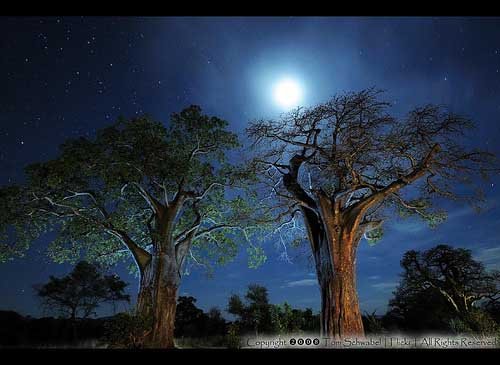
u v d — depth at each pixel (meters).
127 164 17.62
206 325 25.17
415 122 15.14
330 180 16.75
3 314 22.67
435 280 27.03
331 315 14.09
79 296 25.52
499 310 25.97
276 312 20.34
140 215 20.80
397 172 16.06
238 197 20.59
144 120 18.03
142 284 17.91
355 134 14.71
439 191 15.72
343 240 14.88
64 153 16.91
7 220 17.16
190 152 20.58
